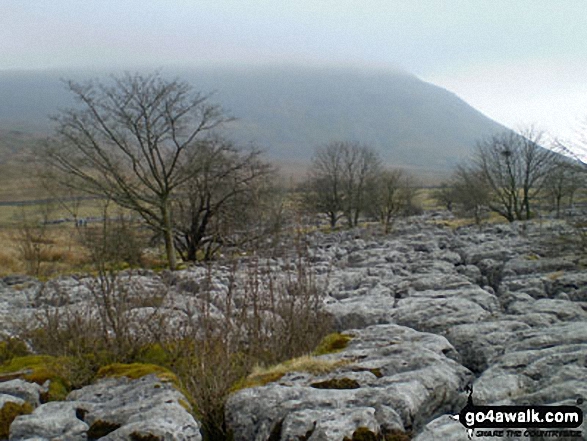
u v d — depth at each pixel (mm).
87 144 30969
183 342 9273
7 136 190500
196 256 36844
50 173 29812
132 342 9391
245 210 31594
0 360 9805
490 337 9039
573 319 10633
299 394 6777
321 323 10633
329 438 5582
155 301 11906
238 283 13977
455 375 7445
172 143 33938
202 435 6723
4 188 83375
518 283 14859
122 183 30500
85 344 9391
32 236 33719
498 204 62719
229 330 9242
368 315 11562
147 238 36281
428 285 15180
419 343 8766
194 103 32938
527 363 7297
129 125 31594
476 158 71875
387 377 7148
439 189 105562
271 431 6191
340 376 7285
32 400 7520
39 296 14031
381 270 19219
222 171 33969
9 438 6445
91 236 11234
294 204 19438
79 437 6305
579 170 24953
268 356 8953
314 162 74000
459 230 44812
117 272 10742
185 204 36656
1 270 31062
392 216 67750
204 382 7273
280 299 10367
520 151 52062
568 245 19922
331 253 27703
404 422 6191
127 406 6711
